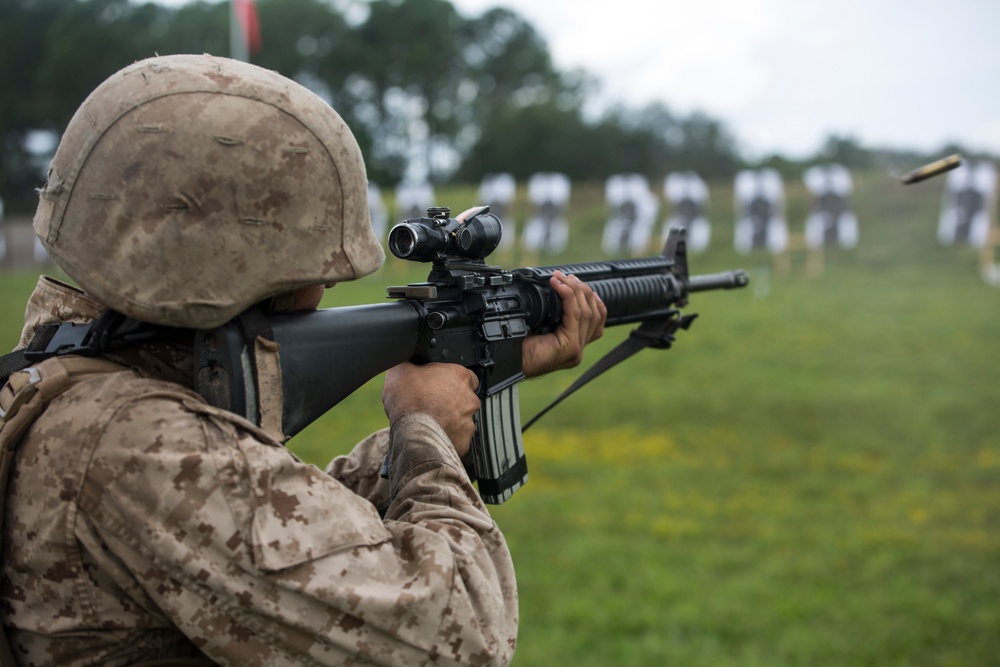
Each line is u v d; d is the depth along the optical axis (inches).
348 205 57.7
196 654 56.4
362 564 53.2
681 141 2527.1
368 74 2519.7
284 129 54.6
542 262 1059.9
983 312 679.7
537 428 407.5
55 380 54.2
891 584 233.3
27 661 54.8
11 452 53.8
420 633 53.5
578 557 254.1
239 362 55.2
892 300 753.0
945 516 287.6
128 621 53.2
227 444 52.4
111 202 53.0
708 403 448.1
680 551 258.8
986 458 350.6
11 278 1084.5
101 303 59.5
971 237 912.9
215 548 50.4
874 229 1039.6
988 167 919.7
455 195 1298.0
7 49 1939.0
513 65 3051.2
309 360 60.6
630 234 1060.5
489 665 55.8
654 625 209.6
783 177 2230.6
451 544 56.8
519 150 2343.8
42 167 1943.9
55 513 51.6
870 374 502.3
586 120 2439.7
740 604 221.3
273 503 51.8
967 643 200.1
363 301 661.9
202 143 52.6
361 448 77.5
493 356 78.9
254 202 53.5
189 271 52.8
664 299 105.9
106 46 1808.6
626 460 357.7
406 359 70.2
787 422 410.3
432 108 2689.5
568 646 198.2
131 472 51.0
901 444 372.5
